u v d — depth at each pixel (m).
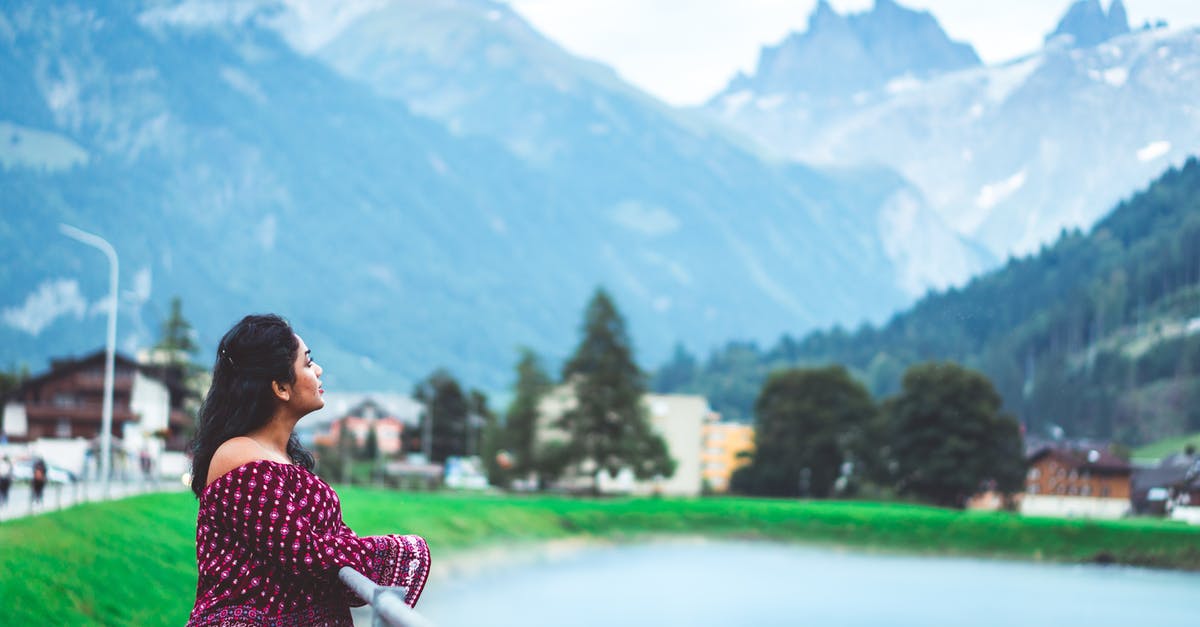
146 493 44.12
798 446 126.94
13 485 55.66
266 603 3.51
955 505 111.62
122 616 21.92
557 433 104.25
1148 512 122.44
